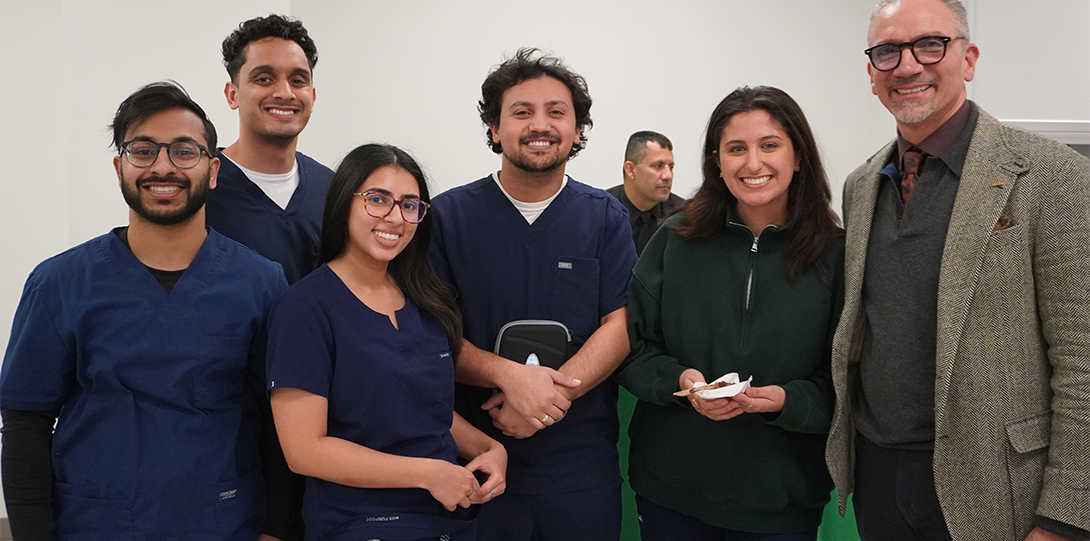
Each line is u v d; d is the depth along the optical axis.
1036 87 3.60
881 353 1.53
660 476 1.78
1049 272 1.35
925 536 1.52
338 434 1.49
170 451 1.44
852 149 4.75
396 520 1.46
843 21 4.66
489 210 1.90
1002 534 1.41
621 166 4.57
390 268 1.65
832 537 2.05
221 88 3.50
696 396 1.58
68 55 3.31
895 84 1.52
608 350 1.82
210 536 1.46
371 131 4.32
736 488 1.69
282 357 1.44
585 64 4.48
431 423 1.55
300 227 2.00
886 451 1.55
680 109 4.58
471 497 1.53
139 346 1.44
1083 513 1.30
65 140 3.67
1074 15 3.56
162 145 1.42
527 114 1.80
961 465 1.43
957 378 1.42
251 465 1.58
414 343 1.55
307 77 1.96
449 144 4.39
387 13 4.29
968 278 1.39
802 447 1.71
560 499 1.83
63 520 1.44
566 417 1.85
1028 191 1.37
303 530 1.73
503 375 1.74
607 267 1.94
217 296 1.52
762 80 4.64
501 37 4.39
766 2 4.60
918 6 1.49
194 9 3.44
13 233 3.64
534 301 1.88
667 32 4.54
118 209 3.39
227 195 1.92
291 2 4.03
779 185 1.65
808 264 1.69
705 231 1.76
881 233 1.56
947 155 1.48
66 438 1.44
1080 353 1.32
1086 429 1.30
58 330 1.43
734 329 1.71
